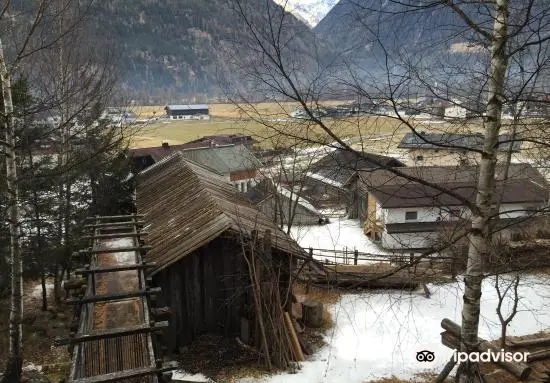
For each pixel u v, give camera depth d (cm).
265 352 1234
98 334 658
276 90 584
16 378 1112
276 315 1264
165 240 1309
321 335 1476
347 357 1334
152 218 1597
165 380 615
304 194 3328
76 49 1845
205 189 1588
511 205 2359
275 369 1236
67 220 1752
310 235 2978
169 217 1512
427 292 1728
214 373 1201
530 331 1452
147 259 1216
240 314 1318
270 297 1247
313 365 1275
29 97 1570
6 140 1111
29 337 1582
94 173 1984
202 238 1194
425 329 1495
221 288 1299
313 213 3181
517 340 1284
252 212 1583
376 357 1333
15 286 1127
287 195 3155
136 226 1341
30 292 2127
